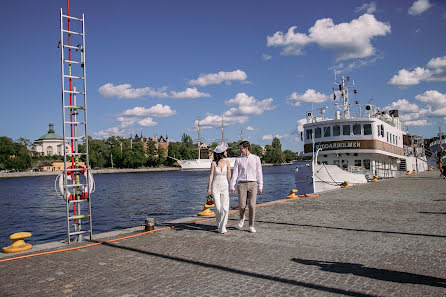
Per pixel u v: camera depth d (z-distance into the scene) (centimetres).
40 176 12456
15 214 2755
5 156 13250
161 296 472
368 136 2580
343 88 3206
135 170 14675
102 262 645
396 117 4269
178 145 18725
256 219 1090
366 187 2250
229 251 702
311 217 1101
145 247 750
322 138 2747
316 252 681
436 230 869
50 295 486
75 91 825
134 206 3036
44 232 1909
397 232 854
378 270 562
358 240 777
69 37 814
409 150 4647
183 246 751
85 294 486
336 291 475
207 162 15238
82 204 3294
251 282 518
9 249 736
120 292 491
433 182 2673
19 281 548
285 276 542
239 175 896
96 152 15500
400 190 2006
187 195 4103
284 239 800
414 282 504
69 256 694
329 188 2441
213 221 1069
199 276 552
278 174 9894
